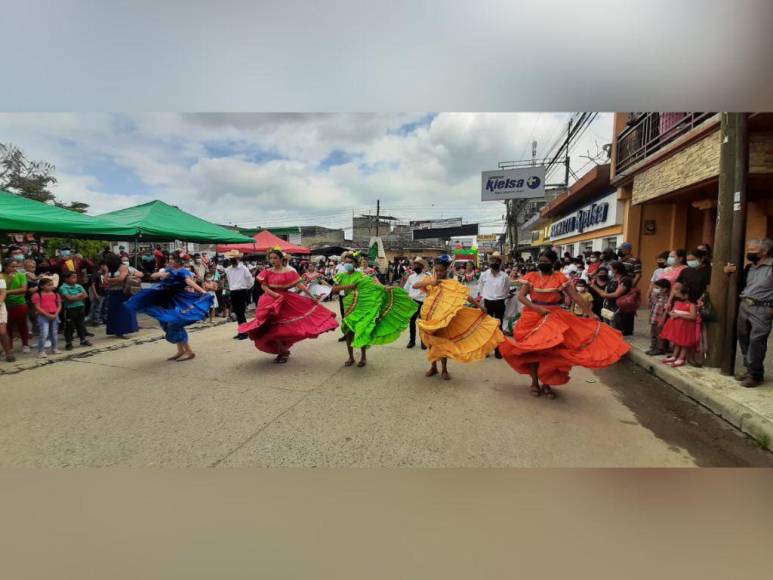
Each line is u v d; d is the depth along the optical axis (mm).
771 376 4816
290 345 5852
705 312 5129
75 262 8484
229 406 4203
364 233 47781
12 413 4020
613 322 7402
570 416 3986
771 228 8500
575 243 16156
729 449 3377
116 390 4672
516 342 4453
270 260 5691
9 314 6184
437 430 3652
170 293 5957
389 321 5477
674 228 10469
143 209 10500
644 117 9750
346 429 3668
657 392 4734
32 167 16953
